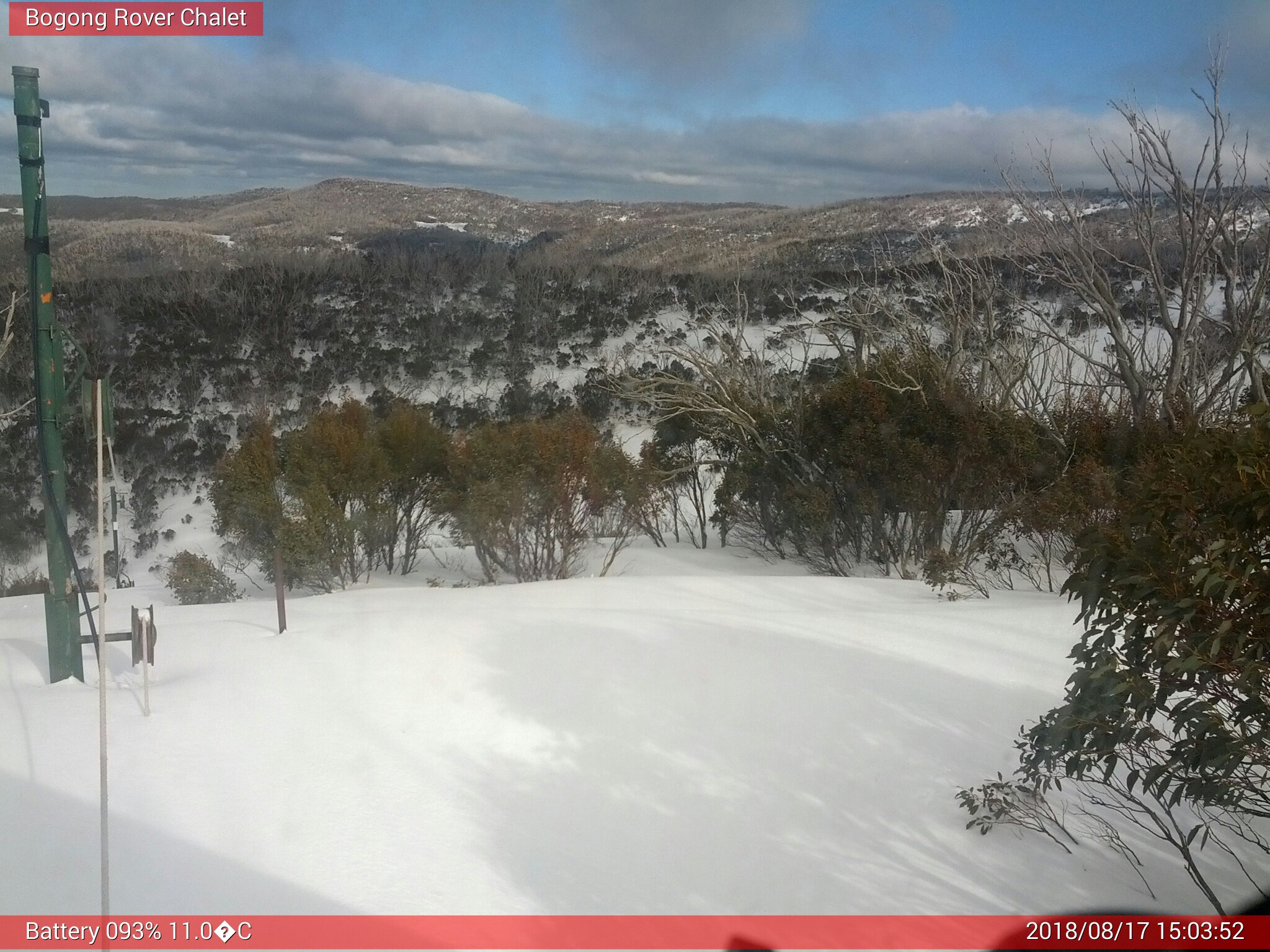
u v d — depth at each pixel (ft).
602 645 19.71
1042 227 46.19
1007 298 65.36
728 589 30.73
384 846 11.38
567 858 11.51
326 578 40.83
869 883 11.26
